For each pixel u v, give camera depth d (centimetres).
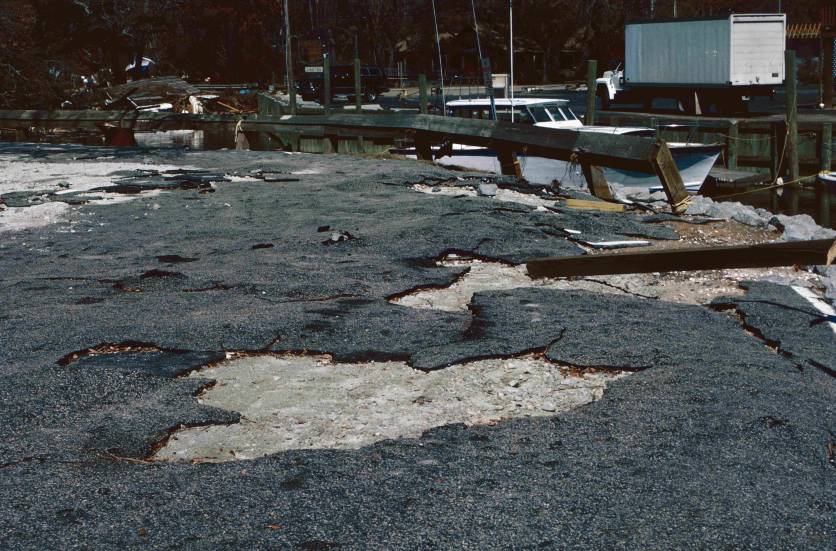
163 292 764
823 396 503
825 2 4169
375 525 349
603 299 729
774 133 2931
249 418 484
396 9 9994
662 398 493
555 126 2427
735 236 1045
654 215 1142
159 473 402
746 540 335
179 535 342
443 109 2584
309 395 518
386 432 465
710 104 3984
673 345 593
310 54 9706
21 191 1377
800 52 6525
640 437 439
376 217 1110
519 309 692
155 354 585
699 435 439
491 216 1099
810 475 397
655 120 3350
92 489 385
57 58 5847
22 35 5644
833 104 4428
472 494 376
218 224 1091
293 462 413
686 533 340
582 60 8781
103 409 486
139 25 7612
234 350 594
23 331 633
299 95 6475
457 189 1397
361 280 793
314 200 1262
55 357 573
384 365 568
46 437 447
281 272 827
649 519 352
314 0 10419
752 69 3775
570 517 354
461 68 8644
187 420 471
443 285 786
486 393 521
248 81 8406
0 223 1128
